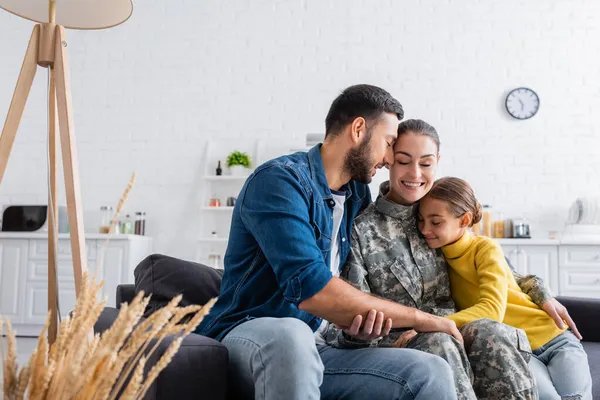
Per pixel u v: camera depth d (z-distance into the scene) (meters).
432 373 1.25
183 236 5.14
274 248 1.36
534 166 4.92
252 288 1.46
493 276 1.65
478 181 4.95
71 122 1.51
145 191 5.20
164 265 1.85
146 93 5.27
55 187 1.58
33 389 0.77
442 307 1.73
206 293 1.84
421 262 1.71
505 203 4.91
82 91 5.29
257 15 5.25
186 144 5.22
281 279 1.35
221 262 4.95
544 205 4.88
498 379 1.36
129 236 4.48
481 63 5.03
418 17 5.11
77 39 5.32
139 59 5.29
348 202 1.70
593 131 4.90
